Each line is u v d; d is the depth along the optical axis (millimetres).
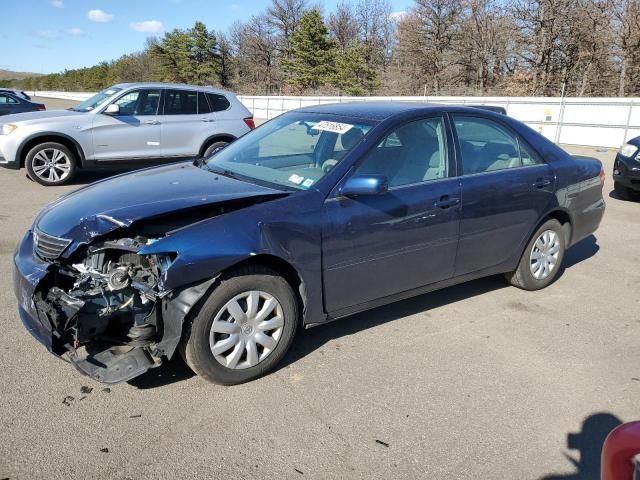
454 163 4230
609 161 14977
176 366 3590
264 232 3260
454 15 44031
